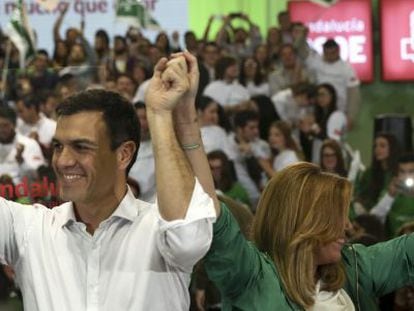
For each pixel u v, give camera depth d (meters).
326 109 11.94
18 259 4.30
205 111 11.26
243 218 7.21
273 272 4.68
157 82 3.98
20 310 7.45
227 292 4.55
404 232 8.55
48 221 4.30
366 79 13.73
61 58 10.44
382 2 13.84
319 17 13.61
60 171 4.05
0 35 9.98
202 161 4.21
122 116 4.13
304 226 4.70
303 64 12.44
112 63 11.17
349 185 4.82
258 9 13.88
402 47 13.79
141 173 9.66
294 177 4.81
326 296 4.93
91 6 10.98
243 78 12.10
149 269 4.14
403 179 10.86
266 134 11.62
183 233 3.85
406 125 12.07
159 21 12.12
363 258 5.37
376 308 5.39
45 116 9.09
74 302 4.14
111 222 4.21
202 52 12.11
